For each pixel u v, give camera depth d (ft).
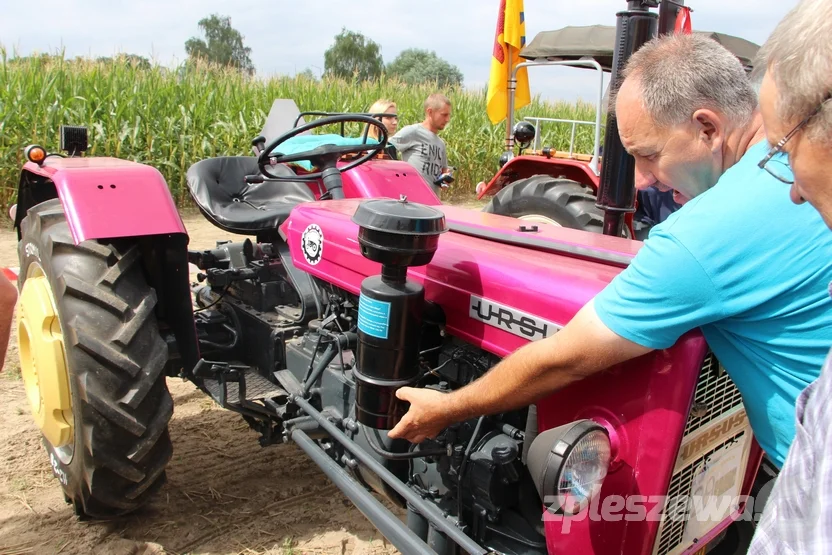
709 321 4.08
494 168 42.73
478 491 5.75
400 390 5.65
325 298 8.41
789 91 2.72
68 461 8.01
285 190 12.01
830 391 2.75
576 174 15.60
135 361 7.41
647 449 4.63
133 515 8.54
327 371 7.57
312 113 9.53
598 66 15.10
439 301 6.17
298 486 9.39
